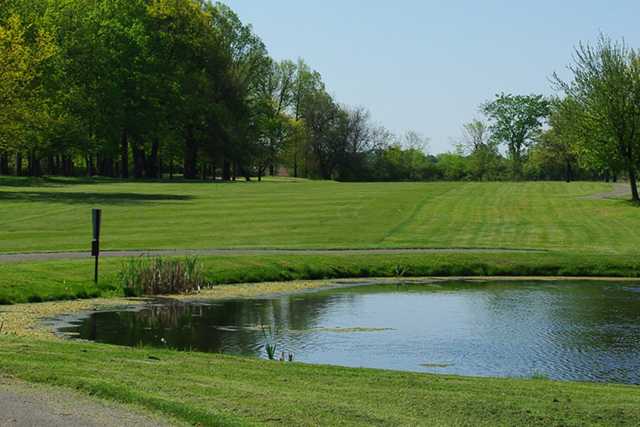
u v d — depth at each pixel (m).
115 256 29.12
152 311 21.08
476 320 20.19
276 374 11.73
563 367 15.02
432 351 16.41
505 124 139.00
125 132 81.56
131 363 11.78
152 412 8.55
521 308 22.20
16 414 8.33
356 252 33.22
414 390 10.79
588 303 23.20
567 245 38.50
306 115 115.00
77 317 19.86
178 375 10.92
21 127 58.84
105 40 78.69
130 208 49.66
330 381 11.35
